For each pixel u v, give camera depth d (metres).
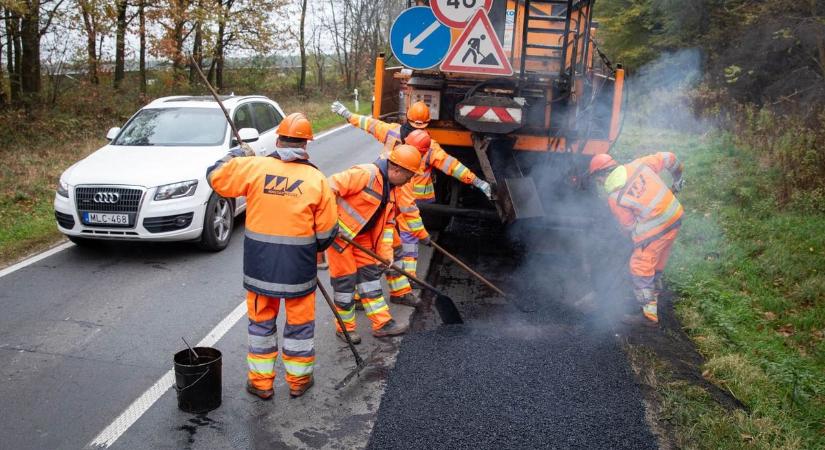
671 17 16.08
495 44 5.77
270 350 3.94
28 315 5.09
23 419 3.70
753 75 13.14
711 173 9.27
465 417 3.77
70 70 15.21
